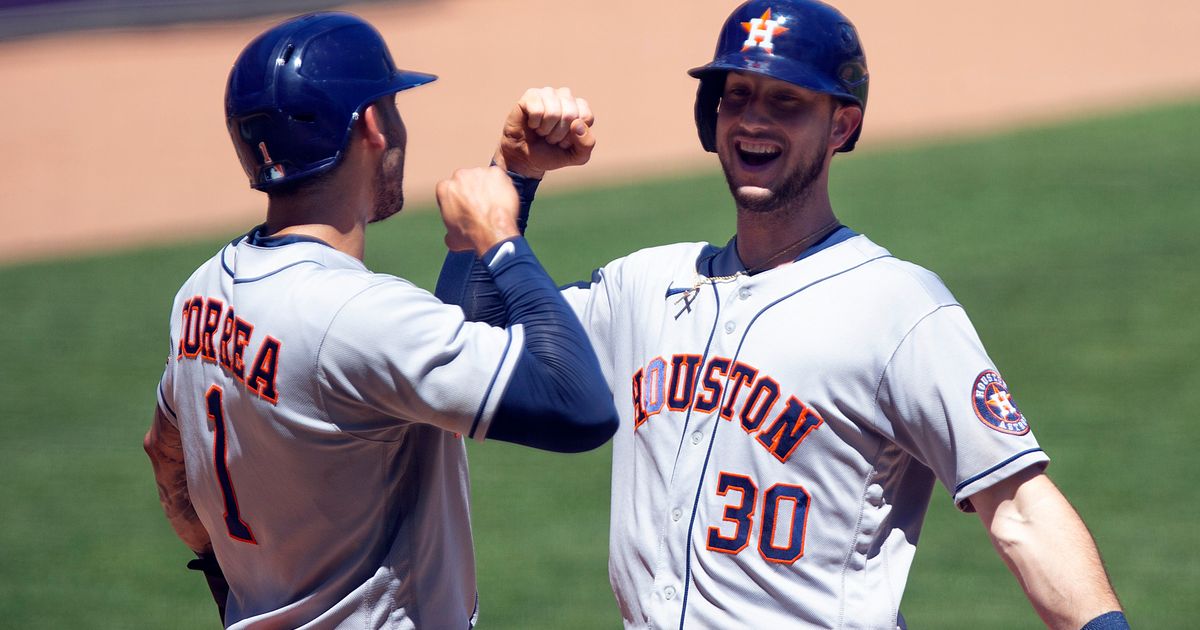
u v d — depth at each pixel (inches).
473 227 390.6
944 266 1549.0
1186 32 3107.8
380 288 363.3
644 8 3973.9
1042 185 1868.8
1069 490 1012.5
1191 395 1167.6
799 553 402.9
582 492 1079.6
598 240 1779.0
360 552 382.3
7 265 1931.6
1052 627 371.9
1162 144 2042.3
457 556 403.9
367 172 390.6
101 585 958.4
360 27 390.6
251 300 372.5
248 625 397.4
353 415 364.8
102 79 3444.9
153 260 1920.5
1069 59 2933.1
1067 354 1274.6
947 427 390.9
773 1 422.0
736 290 428.1
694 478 418.0
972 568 925.8
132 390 1357.0
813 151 416.8
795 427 403.9
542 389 358.9
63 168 2664.9
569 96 427.2
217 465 389.1
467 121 2866.6
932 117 2471.7
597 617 853.8
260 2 4040.4
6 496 1114.7
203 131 2925.7
